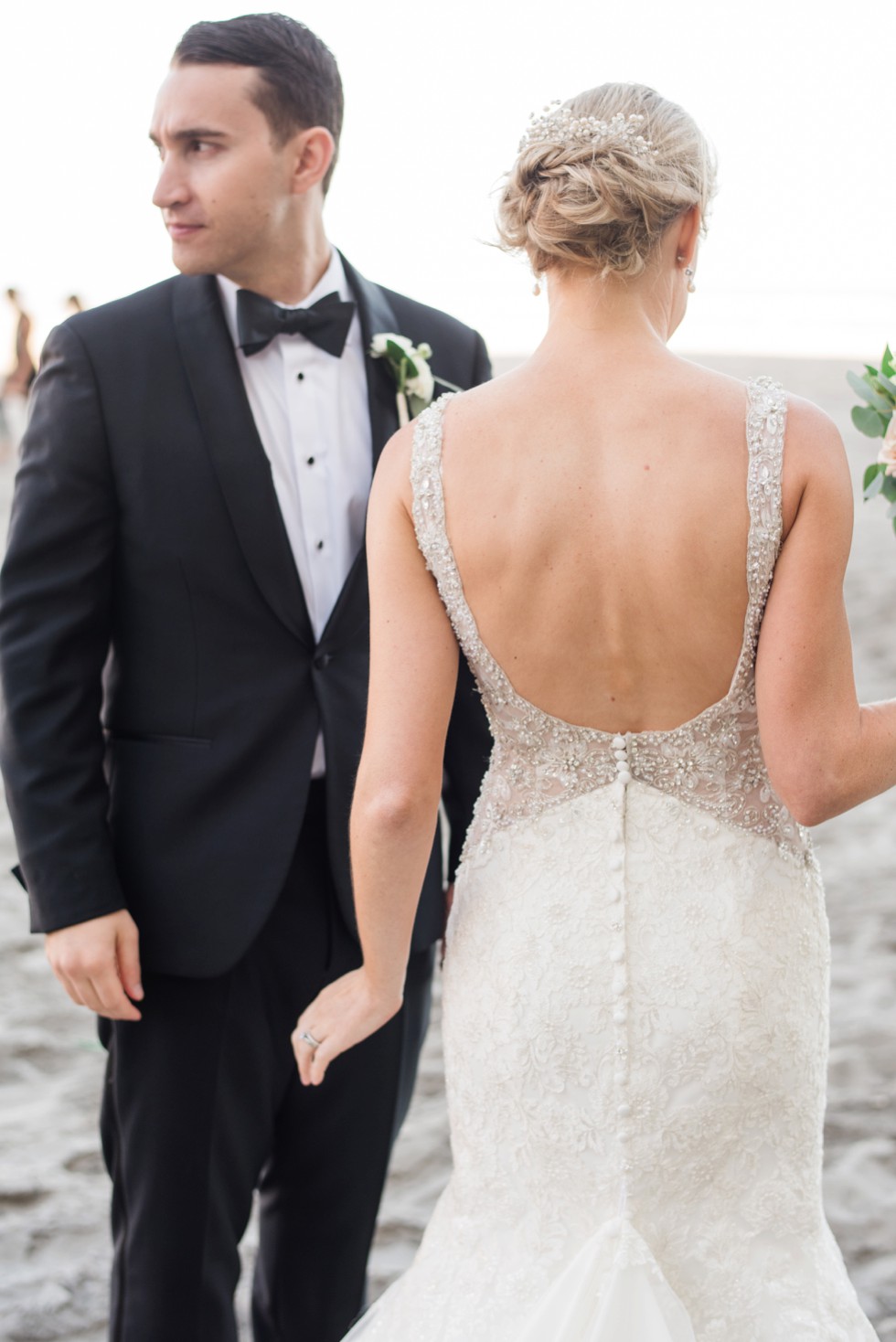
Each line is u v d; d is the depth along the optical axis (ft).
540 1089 4.97
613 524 4.66
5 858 16.94
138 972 6.40
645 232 4.73
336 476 6.83
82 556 6.41
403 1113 7.27
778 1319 4.91
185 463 6.49
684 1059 4.85
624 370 4.76
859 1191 9.94
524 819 5.10
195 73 6.31
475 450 4.82
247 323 6.60
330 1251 7.15
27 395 50.57
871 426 6.00
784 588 4.60
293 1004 6.80
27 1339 8.32
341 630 6.71
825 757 4.61
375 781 5.00
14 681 6.30
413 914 5.26
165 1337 6.59
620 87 4.94
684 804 4.96
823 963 5.20
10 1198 9.91
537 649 4.85
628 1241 4.84
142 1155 6.59
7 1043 12.30
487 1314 5.05
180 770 6.55
